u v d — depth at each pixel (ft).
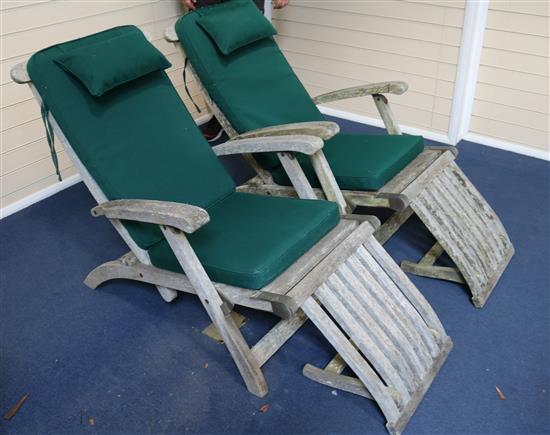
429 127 12.51
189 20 8.18
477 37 10.94
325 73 13.67
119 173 7.08
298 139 7.16
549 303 7.73
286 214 7.08
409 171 8.12
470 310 7.68
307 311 6.19
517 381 6.61
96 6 10.69
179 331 7.66
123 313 8.05
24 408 6.63
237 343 6.46
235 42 8.27
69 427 6.36
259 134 7.88
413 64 12.08
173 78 12.80
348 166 7.93
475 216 8.21
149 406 6.56
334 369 6.75
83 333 7.71
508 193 10.25
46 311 8.14
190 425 6.31
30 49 9.98
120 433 6.26
